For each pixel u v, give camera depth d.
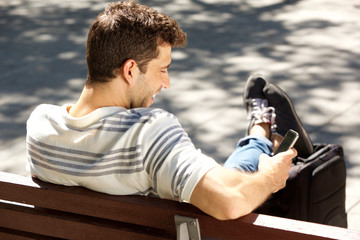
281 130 3.08
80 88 5.32
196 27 6.71
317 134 4.16
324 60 5.52
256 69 5.42
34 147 1.74
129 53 1.61
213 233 1.57
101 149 1.63
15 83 5.47
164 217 1.61
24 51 6.32
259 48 5.96
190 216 1.57
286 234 1.48
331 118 4.38
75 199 1.70
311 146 2.81
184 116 4.56
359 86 4.91
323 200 2.52
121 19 1.61
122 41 1.60
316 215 2.51
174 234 1.67
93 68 1.65
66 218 1.77
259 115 3.13
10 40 6.70
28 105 5.02
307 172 2.44
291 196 2.42
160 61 1.66
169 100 4.85
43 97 5.16
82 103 1.68
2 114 4.85
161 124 1.60
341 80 5.04
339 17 6.80
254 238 1.52
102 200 1.66
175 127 1.61
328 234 1.45
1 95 5.22
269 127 3.12
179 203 1.60
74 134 1.65
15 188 1.78
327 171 2.50
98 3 8.06
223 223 1.54
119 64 1.62
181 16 7.16
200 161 1.55
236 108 4.65
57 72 5.68
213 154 4.01
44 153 1.71
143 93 1.68
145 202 1.62
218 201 1.51
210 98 4.86
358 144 4.00
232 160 2.67
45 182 1.77
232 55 5.82
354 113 4.44
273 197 2.44
